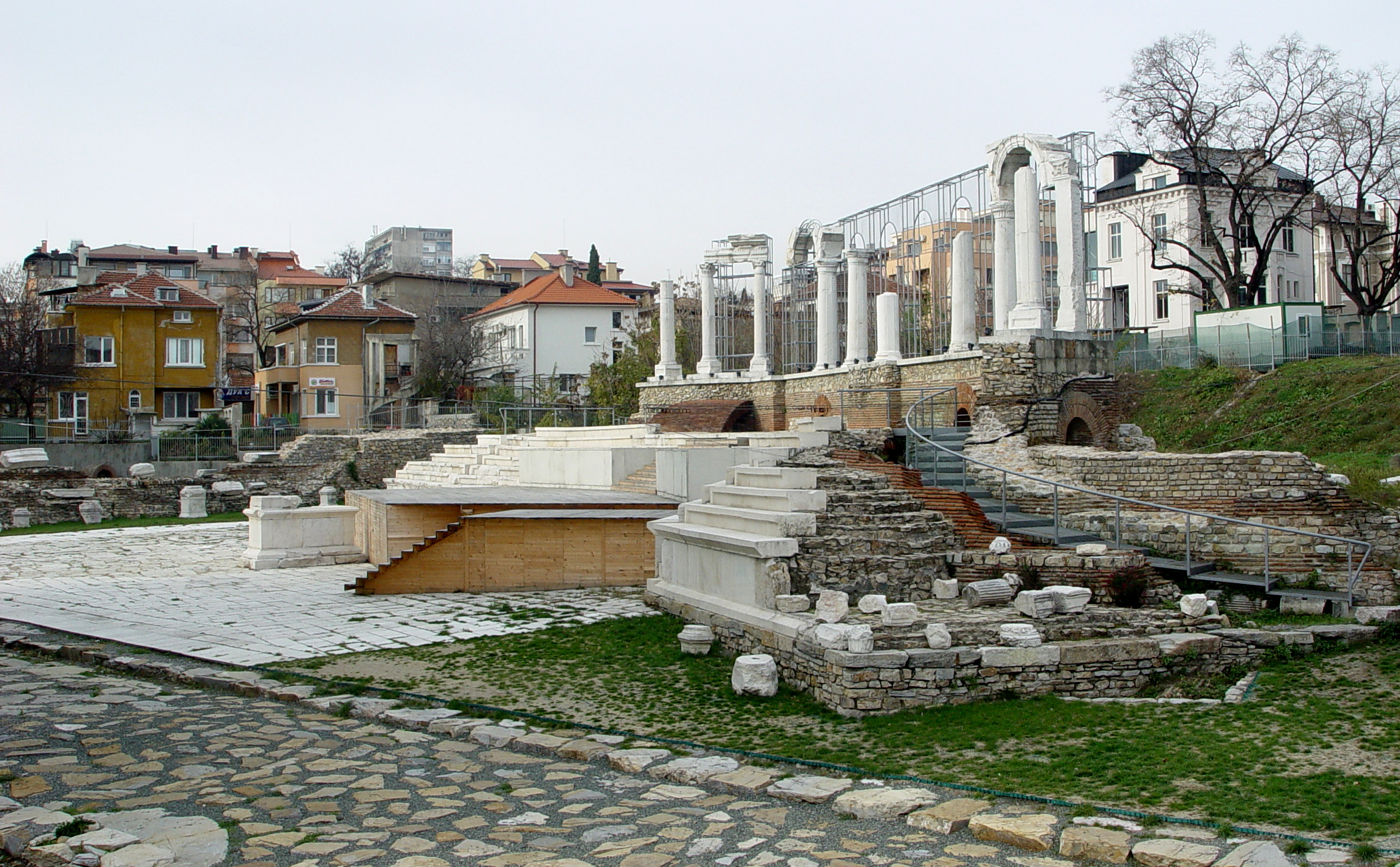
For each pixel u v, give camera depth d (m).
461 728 12.57
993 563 16.64
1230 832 8.62
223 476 47.31
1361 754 10.71
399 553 24.62
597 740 12.08
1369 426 24.39
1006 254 27.89
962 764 10.94
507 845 8.92
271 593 22.55
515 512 23.38
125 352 64.56
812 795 10.04
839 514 16.38
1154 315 56.84
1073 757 10.98
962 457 21.52
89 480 42.53
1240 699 13.17
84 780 10.62
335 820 9.55
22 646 17.42
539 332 77.06
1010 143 27.58
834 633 13.26
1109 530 20.20
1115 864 8.22
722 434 28.56
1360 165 43.22
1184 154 49.66
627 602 20.59
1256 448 25.31
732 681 14.09
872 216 37.59
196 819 9.46
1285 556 18.44
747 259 45.91
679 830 9.25
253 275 94.19
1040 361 25.28
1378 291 47.75
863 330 35.78
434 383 68.19
